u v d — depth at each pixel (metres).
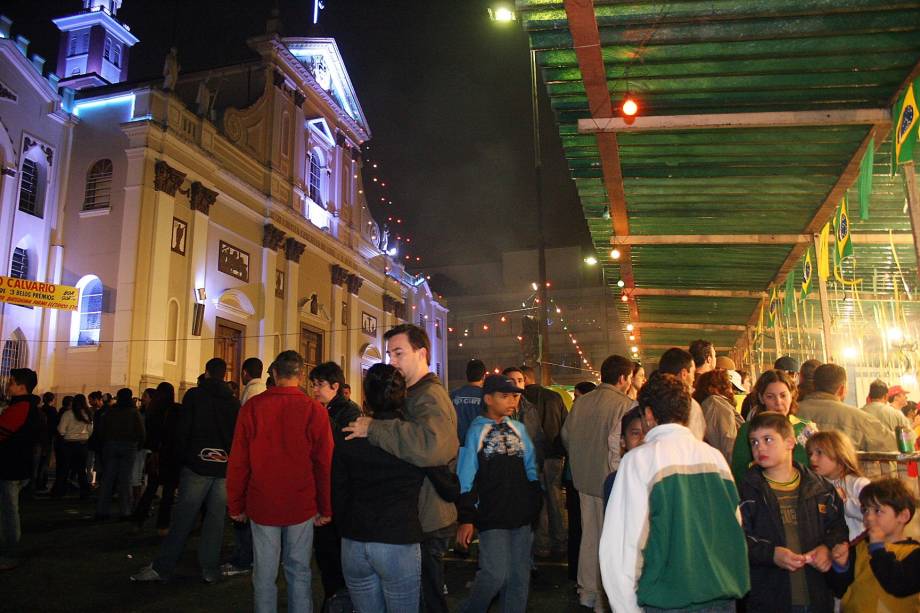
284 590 6.35
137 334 17.84
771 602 3.26
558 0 5.46
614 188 8.81
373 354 31.70
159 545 8.07
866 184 7.34
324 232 27.77
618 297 15.57
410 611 3.46
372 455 3.50
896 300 12.01
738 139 7.50
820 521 3.28
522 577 4.39
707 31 5.72
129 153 18.61
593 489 5.36
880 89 6.55
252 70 25.38
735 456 3.99
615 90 6.71
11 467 6.64
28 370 6.86
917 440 5.90
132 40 24.20
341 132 30.41
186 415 6.43
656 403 2.98
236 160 22.80
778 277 12.69
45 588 6.04
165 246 18.94
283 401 4.69
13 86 17.88
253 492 4.58
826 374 5.09
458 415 6.19
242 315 22.44
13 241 17.56
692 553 2.70
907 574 3.16
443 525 4.03
